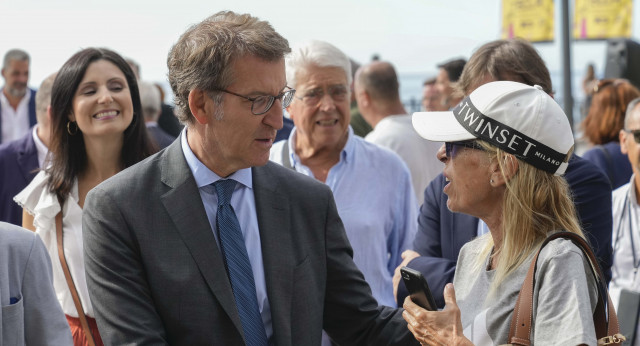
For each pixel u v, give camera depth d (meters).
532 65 3.14
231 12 2.48
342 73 3.83
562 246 2.11
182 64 2.40
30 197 3.59
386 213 3.84
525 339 2.10
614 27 10.20
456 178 2.33
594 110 5.13
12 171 4.42
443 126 2.35
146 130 3.80
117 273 2.33
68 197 3.52
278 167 2.66
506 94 2.25
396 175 3.92
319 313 2.55
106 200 2.38
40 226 3.46
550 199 2.22
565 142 2.22
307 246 2.57
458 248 3.26
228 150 2.40
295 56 3.83
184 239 2.38
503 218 2.26
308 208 2.61
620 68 7.84
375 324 2.67
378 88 5.73
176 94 2.45
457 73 6.31
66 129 3.61
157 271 2.34
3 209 4.43
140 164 2.48
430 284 3.12
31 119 8.27
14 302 2.43
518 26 9.05
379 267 3.76
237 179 2.53
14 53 8.18
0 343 2.36
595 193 3.06
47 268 2.55
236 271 2.44
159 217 2.39
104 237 2.35
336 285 2.67
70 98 3.57
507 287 2.19
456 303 2.33
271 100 2.37
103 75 3.60
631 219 3.95
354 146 3.91
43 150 4.46
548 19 8.95
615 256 3.97
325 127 3.80
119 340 2.29
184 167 2.46
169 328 2.35
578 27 10.36
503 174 2.22
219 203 2.48
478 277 2.34
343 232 2.70
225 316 2.36
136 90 3.74
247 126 2.37
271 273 2.47
